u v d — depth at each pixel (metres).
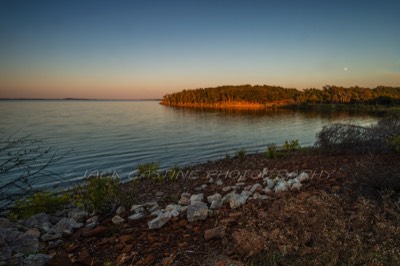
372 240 2.95
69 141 26.56
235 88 172.75
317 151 11.31
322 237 3.16
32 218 4.88
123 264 3.25
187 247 3.60
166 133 33.34
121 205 5.43
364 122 43.78
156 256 3.42
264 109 111.31
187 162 16.52
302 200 4.56
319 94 139.88
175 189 7.54
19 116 67.06
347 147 10.04
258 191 6.09
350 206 4.32
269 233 3.42
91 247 3.77
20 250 3.62
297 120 53.38
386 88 137.38
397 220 3.38
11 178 11.57
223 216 4.57
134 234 4.09
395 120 10.80
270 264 2.91
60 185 10.60
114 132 34.41
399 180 4.65
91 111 99.19
